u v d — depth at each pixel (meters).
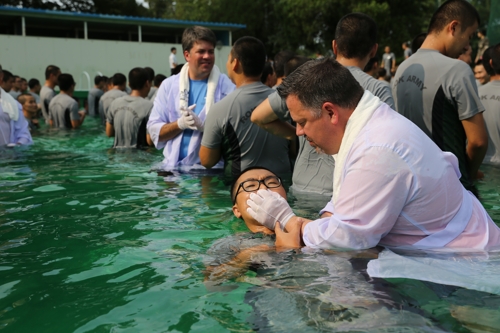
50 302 2.03
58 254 2.64
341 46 3.59
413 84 3.75
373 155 2.15
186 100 5.28
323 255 2.33
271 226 2.70
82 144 7.55
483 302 1.88
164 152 5.48
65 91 10.23
